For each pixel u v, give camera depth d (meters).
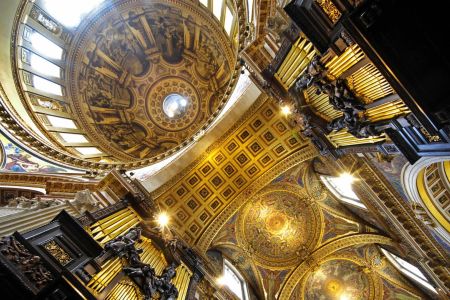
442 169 8.52
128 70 18.70
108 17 16.44
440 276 10.24
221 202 13.38
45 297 4.42
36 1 12.36
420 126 5.47
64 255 5.56
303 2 5.66
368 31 4.60
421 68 4.55
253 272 14.53
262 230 14.37
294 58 8.20
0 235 4.96
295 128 12.23
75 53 15.80
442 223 8.62
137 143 17.97
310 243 14.66
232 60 15.73
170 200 12.59
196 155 12.56
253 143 12.95
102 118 16.89
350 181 10.58
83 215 7.48
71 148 12.60
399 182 9.05
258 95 12.11
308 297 14.60
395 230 11.02
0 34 10.64
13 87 10.95
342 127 7.96
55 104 13.88
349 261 14.68
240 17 11.56
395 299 14.28
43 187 8.75
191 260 11.69
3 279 4.18
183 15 17.09
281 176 13.60
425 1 4.24
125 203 9.91
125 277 7.00
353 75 6.17
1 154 8.73
